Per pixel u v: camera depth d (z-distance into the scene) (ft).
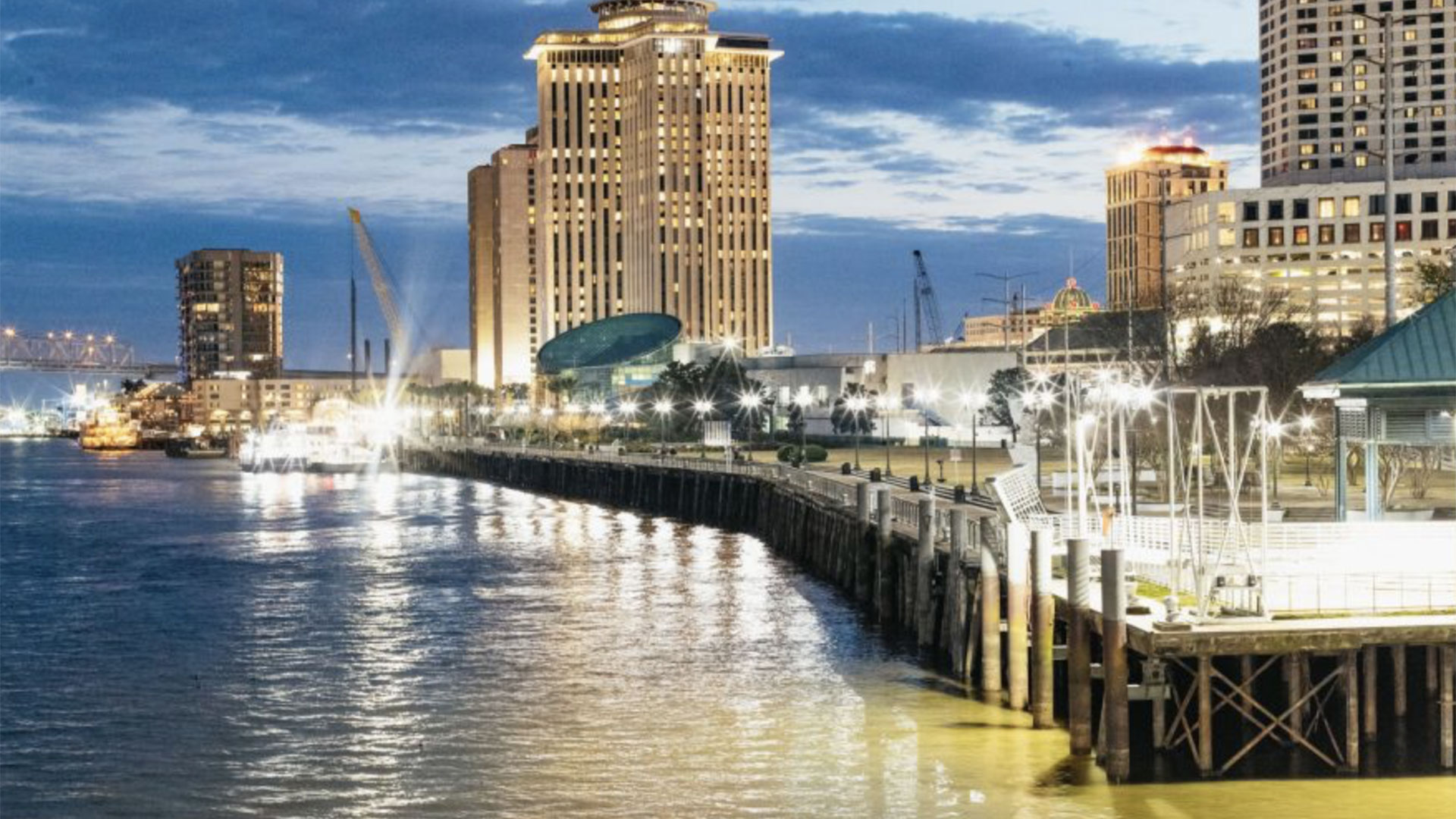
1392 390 187.32
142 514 618.03
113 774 177.06
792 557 380.37
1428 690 163.73
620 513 569.64
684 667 229.25
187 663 246.68
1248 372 366.43
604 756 178.40
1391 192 242.78
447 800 163.63
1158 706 156.04
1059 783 151.94
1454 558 160.86
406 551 426.92
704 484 517.55
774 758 173.88
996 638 189.78
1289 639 139.85
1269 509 262.67
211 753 185.57
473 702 209.56
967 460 550.36
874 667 219.00
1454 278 208.03
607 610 291.79
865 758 170.40
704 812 155.63
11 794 169.68
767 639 251.60
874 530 282.36
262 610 308.40
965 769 162.09
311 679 230.27
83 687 226.79
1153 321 522.47
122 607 315.99
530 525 517.14
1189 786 148.56
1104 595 147.33
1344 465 197.26
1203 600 146.30
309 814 160.56
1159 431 325.62
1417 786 146.10
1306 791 145.89
